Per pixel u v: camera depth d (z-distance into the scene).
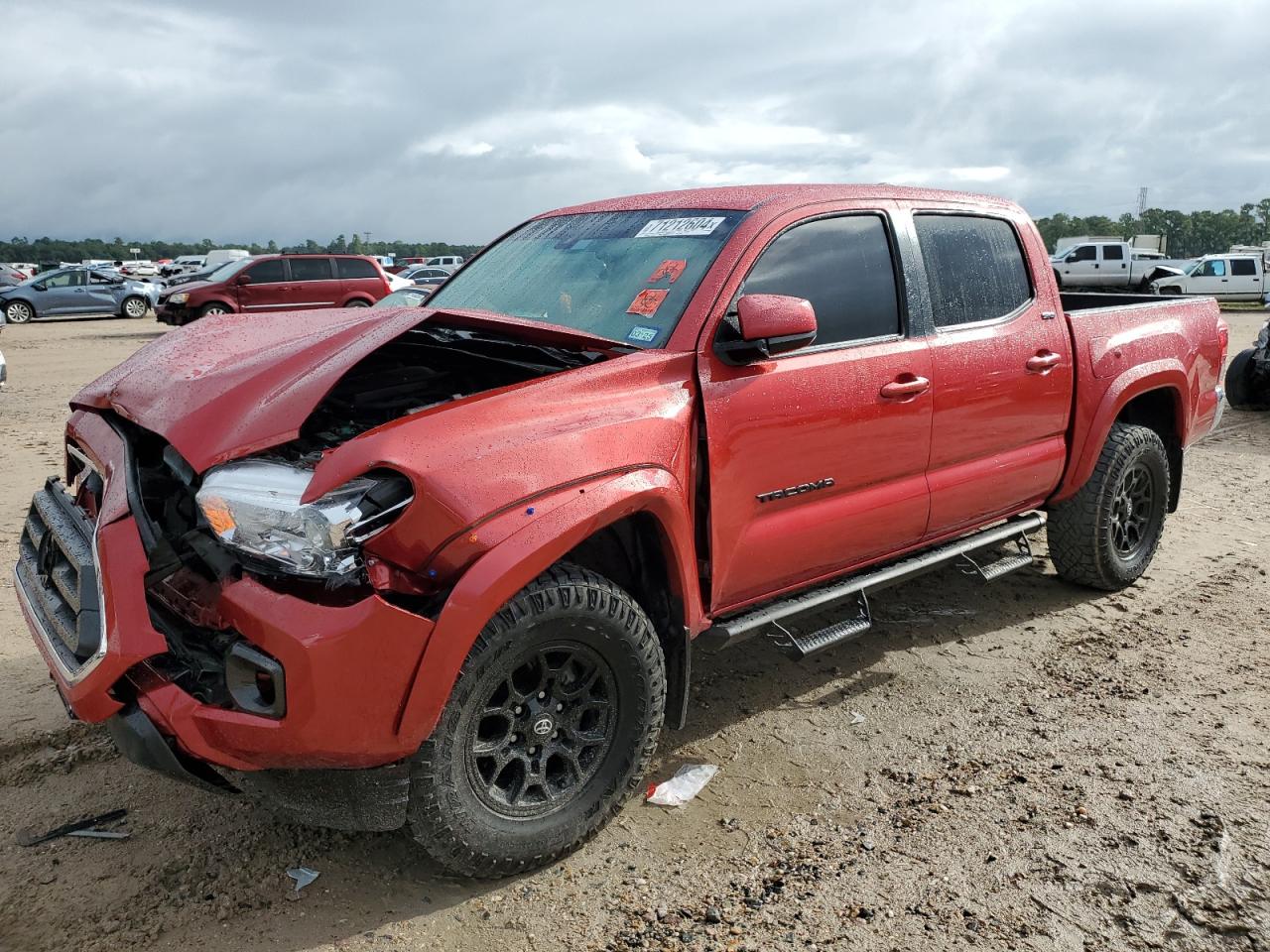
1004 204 4.46
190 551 2.62
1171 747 3.53
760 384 3.23
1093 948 2.54
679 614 3.08
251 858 2.87
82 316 25.27
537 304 3.65
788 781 3.33
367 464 2.41
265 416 2.55
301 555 2.37
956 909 2.68
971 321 4.07
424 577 2.49
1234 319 24.30
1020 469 4.31
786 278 3.44
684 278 3.33
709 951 2.53
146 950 2.50
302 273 19.55
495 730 2.74
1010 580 5.25
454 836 2.60
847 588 3.69
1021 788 3.27
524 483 2.58
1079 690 3.99
